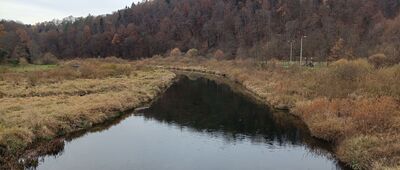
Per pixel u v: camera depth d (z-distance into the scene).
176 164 17.08
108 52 143.38
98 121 25.03
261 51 79.69
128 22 170.88
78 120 23.72
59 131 21.88
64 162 17.14
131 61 115.69
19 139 18.41
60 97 30.75
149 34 151.38
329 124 20.75
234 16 138.75
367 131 17.80
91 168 16.42
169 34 148.88
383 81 27.39
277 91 35.66
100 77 49.16
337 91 27.89
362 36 90.94
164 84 48.97
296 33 97.38
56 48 148.38
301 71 45.84
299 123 25.41
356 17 109.50
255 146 20.12
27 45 90.44
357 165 15.48
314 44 73.94
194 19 151.75
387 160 14.45
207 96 40.00
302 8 119.12
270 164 17.20
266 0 138.50
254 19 127.81
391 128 17.44
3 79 43.47
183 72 80.12
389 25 91.19
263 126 24.84
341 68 33.25
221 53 106.12
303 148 19.66
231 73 64.88
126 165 16.86
